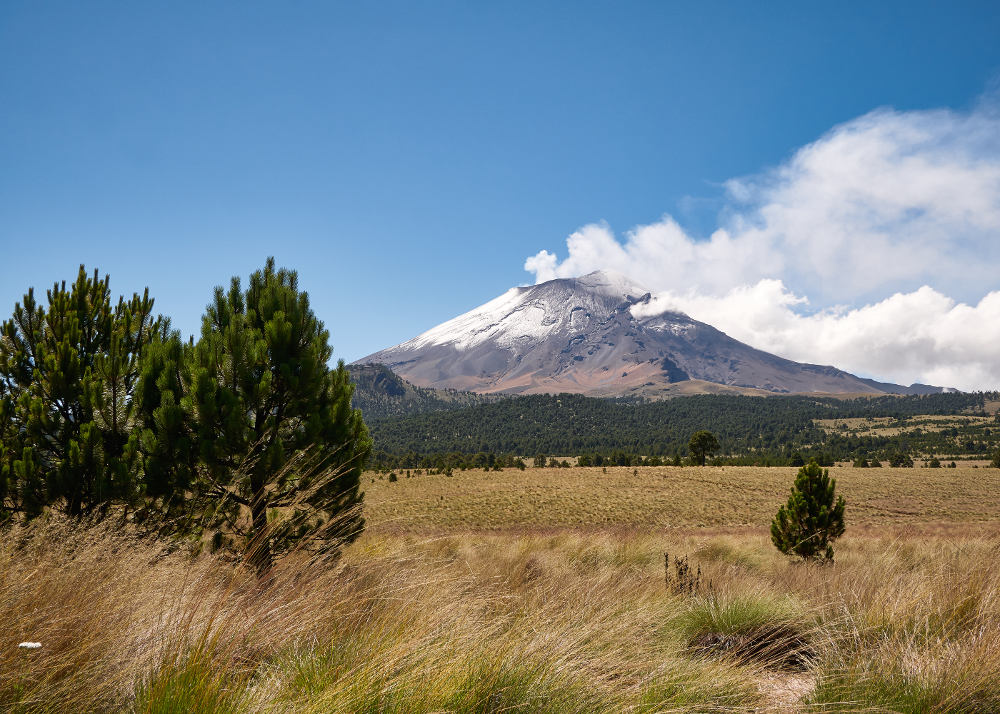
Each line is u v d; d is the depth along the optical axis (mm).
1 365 7777
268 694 2434
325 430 7461
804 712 3066
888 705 3098
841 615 4574
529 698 2732
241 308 8758
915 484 90625
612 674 3207
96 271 8453
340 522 5270
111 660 2445
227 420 6742
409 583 3967
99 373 7359
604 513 67750
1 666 2213
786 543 11992
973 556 5875
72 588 2801
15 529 3316
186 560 3455
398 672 2730
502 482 96438
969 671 3234
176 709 2154
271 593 3350
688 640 4559
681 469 114375
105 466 6609
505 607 4055
